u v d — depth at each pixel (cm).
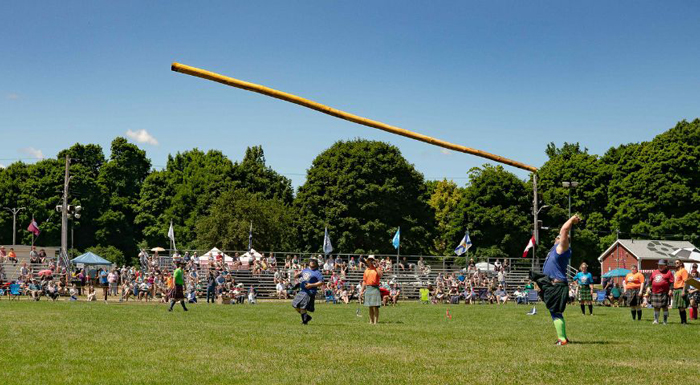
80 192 7331
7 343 962
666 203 5772
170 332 1142
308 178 6016
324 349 902
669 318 1859
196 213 7281
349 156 5894
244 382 661
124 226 7619
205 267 3903
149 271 3778
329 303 3453
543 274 989
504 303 3619
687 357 838
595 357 825
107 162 7925
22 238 7144
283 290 3744
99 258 3881
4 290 3316
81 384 650
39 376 691
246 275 3866
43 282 3306
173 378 682
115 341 995
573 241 6178
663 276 1564
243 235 5778
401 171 5909
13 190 7256
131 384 650
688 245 4950
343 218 5684
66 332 1133
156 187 7862
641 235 5875
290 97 1078
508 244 5847
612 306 2995
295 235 5919
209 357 826
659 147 5881
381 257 4856
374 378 679
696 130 5788
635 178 5950
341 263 4112
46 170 7319
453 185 7788
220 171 7800
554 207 6109
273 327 1291
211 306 2522
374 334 1126
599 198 6438
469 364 767
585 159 6600
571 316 1944
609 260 5100
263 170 7300
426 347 928
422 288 3612
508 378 677
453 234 6053
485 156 1215
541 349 905
